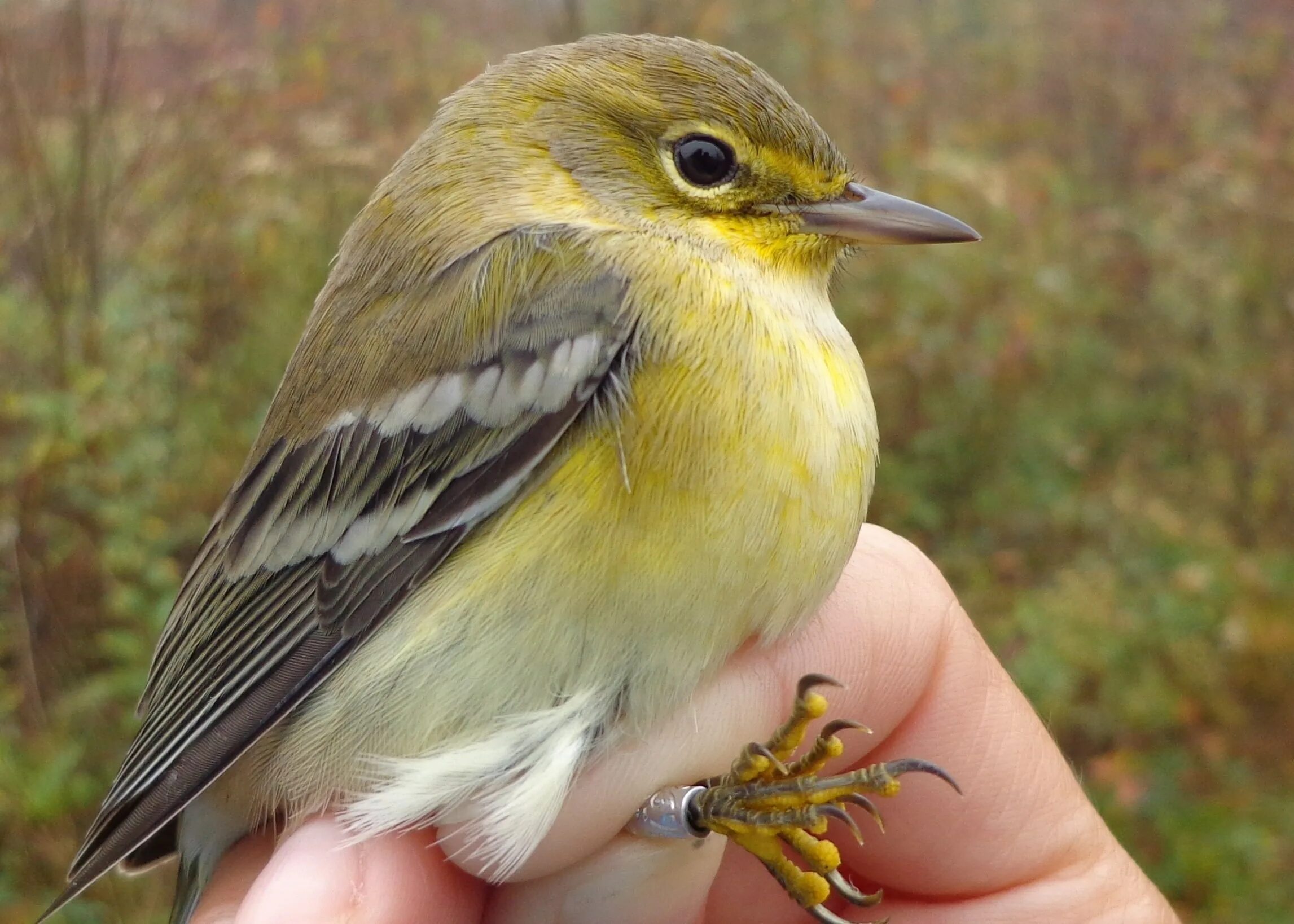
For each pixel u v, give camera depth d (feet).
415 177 0.33
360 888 0.29
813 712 0.29
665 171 0.31
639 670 0.27
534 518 0.27
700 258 0.30
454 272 0.31
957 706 0.35
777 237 0.31
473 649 0.27
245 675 0.31
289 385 0.34
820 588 0.28
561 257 0.30
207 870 0.34
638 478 0.27
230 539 0.33
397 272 0.32
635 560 0.27
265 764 0.31
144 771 0.31
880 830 0.36
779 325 0.29
